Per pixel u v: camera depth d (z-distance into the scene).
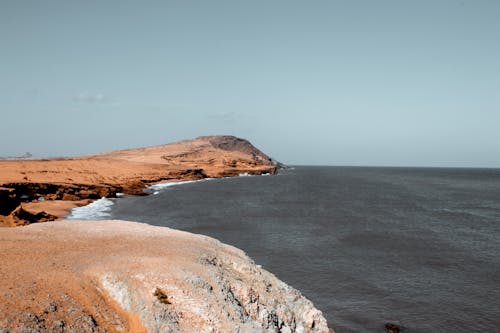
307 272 28.80
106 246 19.67
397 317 21.73
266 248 35.41
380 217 55.03
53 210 51.75
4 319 11.28
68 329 12.06
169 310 14.32
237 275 18.81
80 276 15.12
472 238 42.06
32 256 16.78
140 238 22.12
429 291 25.62
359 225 48.19
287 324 17.19
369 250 35.72
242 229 44.03
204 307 14.79
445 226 49.19
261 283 19.16
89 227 24.45
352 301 23.67
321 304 23.05
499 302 24.06
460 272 29.78
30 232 21.75
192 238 23.72
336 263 31.27
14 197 43.22
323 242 38.34
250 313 16.36
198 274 16.55
